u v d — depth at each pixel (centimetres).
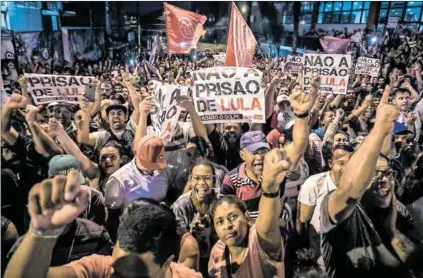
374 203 185
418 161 285
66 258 149
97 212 204
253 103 269
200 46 994
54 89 304
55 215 79
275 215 139
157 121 276
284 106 407
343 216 169
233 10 375
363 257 183
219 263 164
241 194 219
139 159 218
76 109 371
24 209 211
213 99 274
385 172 187
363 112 403
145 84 676
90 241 156
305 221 198
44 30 854
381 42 885
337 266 186
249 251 153
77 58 973
